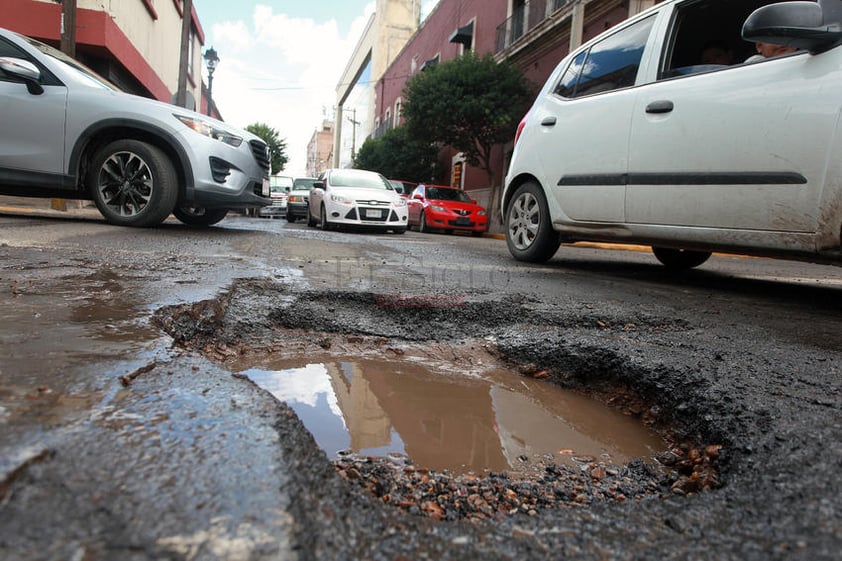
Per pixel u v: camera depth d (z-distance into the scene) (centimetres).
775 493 92
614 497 114
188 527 66
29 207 870
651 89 364
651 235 362
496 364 205
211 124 560
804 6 263
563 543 78
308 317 236
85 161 545
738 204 306
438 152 2578
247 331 214
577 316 254
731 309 293
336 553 68
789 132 281
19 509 66
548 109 462
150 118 523
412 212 1442
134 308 190
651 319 254
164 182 534
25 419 91
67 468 77
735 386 154
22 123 510
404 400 164
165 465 81
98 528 64
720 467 118
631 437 148
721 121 315
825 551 74
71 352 133
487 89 1658
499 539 79
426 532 78
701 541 78
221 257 384
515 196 500
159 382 116
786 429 121
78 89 527
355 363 194
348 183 1068
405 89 1786
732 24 368
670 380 165
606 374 187
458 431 144
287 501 74
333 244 575
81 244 398
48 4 1146
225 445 89
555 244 466
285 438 94
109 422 94
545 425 154
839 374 168
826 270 577
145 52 1578
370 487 110
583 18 1426
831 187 263
